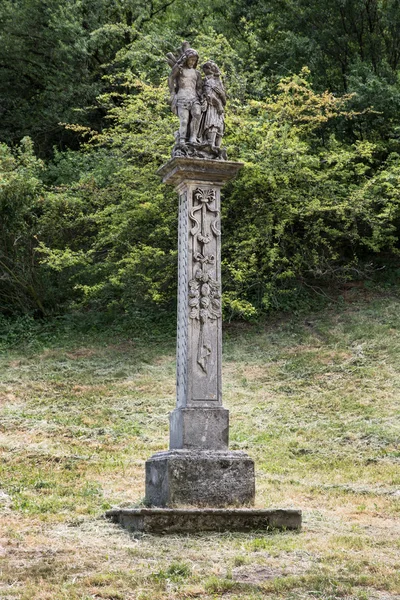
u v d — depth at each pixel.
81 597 5.21
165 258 16.64
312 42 20.05
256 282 17.20
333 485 9.94
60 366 15.41
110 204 17.98
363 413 12.66
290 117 17.62
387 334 15.52
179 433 8.12
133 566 6.01
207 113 8.95
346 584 5.60
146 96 18.17
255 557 6.32
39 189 18.34
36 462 10.71
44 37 22.34
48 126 22.84
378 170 18.31
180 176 8.78
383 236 17.62
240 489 7.83
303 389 13.88
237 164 8.74
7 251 18.34
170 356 16.02
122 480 9.91
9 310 18.62
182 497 7.65
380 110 18.75
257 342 16.16
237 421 12.72
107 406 13.43
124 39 22.80
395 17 20.33
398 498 9.27
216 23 22.25
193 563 6.12
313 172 17.66
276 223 17.42
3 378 14.72
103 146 22.06
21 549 6.55
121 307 18.34
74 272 18.53
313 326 16.56
